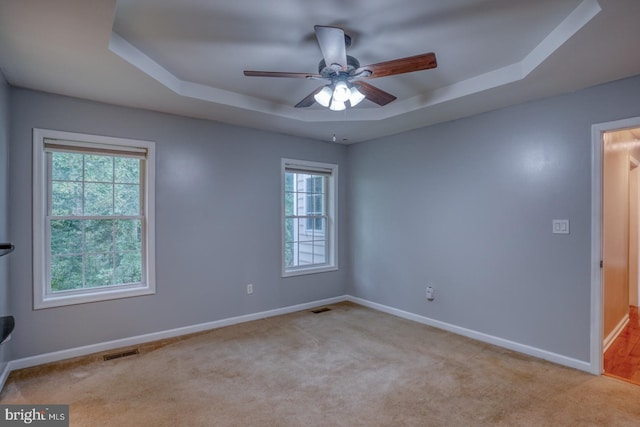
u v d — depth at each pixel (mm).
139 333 3385
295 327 3893
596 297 2756
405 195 4285
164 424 2096
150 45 2387
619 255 3771
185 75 2906
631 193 4875
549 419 2158
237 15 2023
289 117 3730
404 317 4273
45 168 2996
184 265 3654
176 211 3602
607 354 3213
